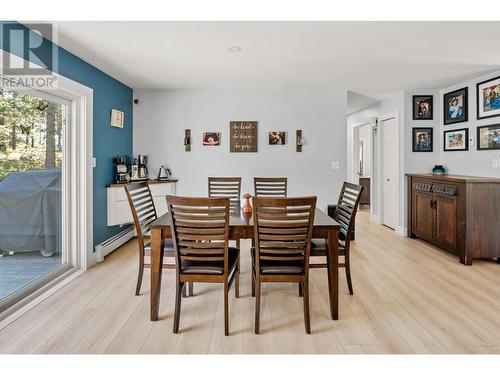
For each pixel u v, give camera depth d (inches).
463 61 130.7
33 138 105.7
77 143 126.4
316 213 108.4
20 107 99.6
